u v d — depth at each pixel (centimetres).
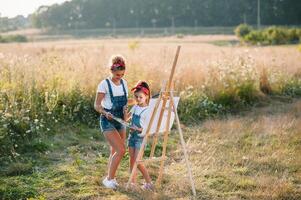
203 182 679
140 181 690
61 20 12606
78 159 770
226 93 1226
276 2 9900
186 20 11831
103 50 1480
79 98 1028
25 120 879
